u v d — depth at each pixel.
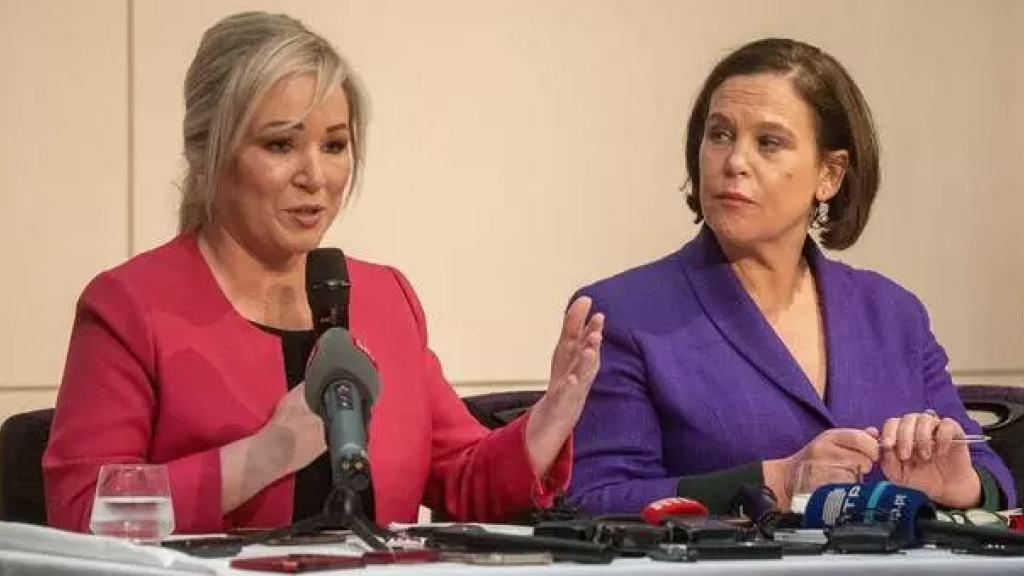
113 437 3.94
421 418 4.32
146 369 4.01
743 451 4.57
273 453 3.82
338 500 3.33
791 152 4.62
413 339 4.43
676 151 7.34
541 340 7.17
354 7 6.86
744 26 7.44
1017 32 7.86
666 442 4.62
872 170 4.82
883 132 7.67
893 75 7.68
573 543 3.05
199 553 3.12
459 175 7.03
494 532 3.24
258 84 3.96
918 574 3.04
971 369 7.83
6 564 3.09
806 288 4.89
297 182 4.03
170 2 6.63
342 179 4.10
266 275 4.20
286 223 4.04
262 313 4.19
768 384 4.64
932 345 4.99
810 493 3.74
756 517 4.02
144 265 4.14
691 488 4.29
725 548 3.08
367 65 6.88
